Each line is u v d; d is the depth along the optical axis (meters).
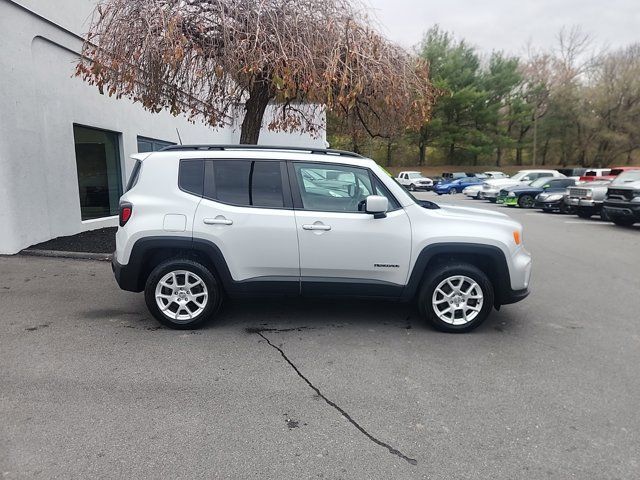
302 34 6.35
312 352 4.02
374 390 3.38
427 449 2.71
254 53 6.14
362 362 3.85
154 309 4.42
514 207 21.77
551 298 6.05
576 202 15.70
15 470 2.41
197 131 15.87
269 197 4.40
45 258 7.08
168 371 3.60
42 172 7.73
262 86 7.62
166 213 4.32
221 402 3.16
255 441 2.74
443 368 3.78
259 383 3.45
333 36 6.43
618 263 8.48
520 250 4.59
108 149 10.23
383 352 4.06
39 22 7.48
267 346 4.13
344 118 8.73
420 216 4.47
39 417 2.91
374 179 4.52
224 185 4.41
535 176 24.61
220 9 6.19
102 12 6.72
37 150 7.58
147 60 6.40
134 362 3.74
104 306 5.10
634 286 6.75
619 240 11.29
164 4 6.25
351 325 4.71
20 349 3.93
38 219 7.66
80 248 7.57
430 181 40.34
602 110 47.69
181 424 2.89
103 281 6.07
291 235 4.33
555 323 5.01
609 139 47.34
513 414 3.10
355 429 2.89
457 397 3.31
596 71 49.25
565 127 51.12
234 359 3.84
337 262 4.39
